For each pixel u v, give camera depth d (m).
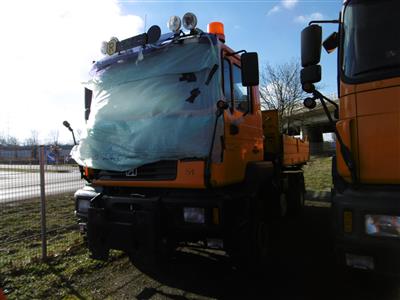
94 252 4.48
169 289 4.29
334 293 4.04
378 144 3.00
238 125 4.70
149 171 4.34
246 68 4.26
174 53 4.46
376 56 3.12
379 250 2.81
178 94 4.33
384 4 3.21
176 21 4.44
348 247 2.96
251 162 5.07
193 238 4.38
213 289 4.27
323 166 22.27
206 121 4.09
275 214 6.44
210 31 4.70
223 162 4.20
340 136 3.25
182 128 4.17
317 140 32.25
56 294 4.14
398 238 2.74
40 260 5.11
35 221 8.04
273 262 5.09
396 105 2.93
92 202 4.56
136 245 4.16
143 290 4.26
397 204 2.79
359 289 4.12
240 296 4.06
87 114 5.38
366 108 3.09
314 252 5.48
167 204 4.14
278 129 7.27
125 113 4.62
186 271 4.83
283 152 7.20
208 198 4.03
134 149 4.39
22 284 4.37
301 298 3.95
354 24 3.32
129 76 4.73
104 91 4.94
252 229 4.75
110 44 5.02
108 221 4.38
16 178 7.04
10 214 8.80
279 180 7.02
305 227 7.08
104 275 4.71
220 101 4.00
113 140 4.61
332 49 3.99
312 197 11.04
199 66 4.26
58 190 7.98
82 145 4.98
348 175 3.16
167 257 4.35
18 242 6.23
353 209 2.97
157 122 4.33
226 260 5.22
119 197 4.41
